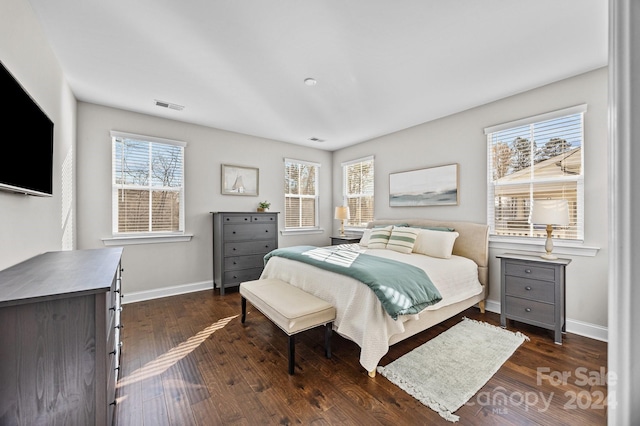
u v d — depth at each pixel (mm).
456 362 2156
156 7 1792
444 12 1859
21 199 1696
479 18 1916
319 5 1791
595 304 2582
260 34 2080
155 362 2172
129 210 3639
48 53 2117
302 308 2113
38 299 1043
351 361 2207
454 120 3723
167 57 2373
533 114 2986
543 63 2490
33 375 1073
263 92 3062
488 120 3369
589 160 2631
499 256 2896
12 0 1530
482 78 2760
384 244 3781
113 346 1492
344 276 2312
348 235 5301
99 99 3230
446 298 2664
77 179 3256
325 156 5770
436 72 2645
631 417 864
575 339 2551
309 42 2180
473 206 3527
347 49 2275
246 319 3059
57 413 1104
